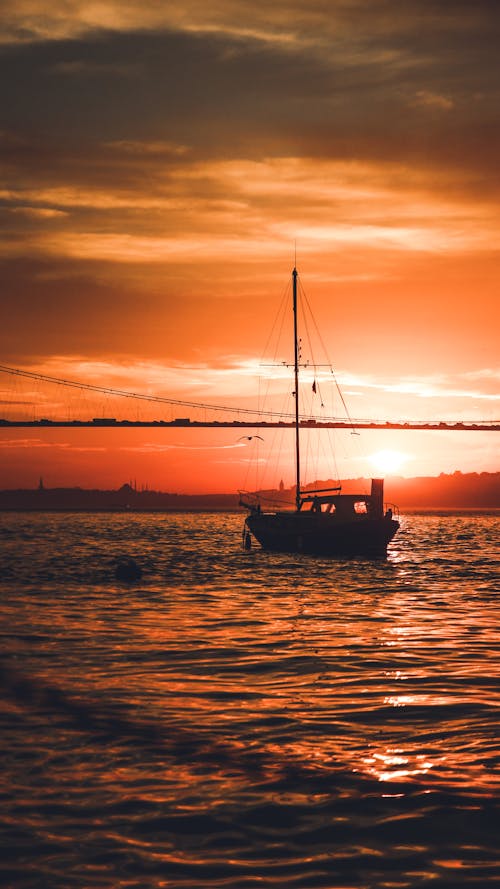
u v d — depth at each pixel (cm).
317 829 919
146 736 1264
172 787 1045
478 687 1589
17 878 805
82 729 1304
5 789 1035
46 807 978
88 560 5347
